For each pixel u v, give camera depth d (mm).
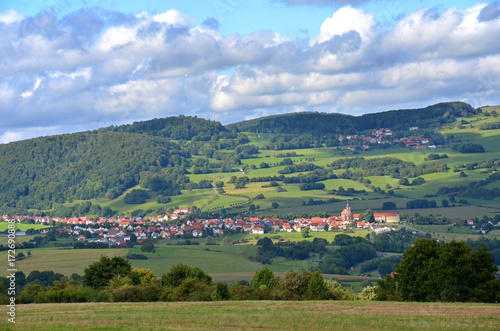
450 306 49094
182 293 65688
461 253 60406
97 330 38438
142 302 59281
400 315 43188
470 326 38031
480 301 56625
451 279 58000
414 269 62281
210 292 65875
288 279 67438
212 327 38906
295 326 38750
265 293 67438
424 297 61156
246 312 46688
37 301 66500
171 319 42531
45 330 38688
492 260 59531
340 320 40969
